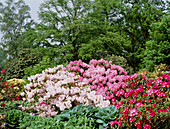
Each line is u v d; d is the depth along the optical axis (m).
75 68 6.47
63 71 5.26
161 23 12.85
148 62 13.32
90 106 4.08
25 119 3.77
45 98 4.45
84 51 15.30
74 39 16.41
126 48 19.08
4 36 21.64
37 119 3.75
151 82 4.92
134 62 19.25
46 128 3.23
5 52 21.83
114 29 18.95
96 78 5.86
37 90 4.65
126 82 5.33
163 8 18.73
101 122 3.53
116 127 3.39
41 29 17.72
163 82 4.71
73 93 4.42
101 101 4.30
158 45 12.52
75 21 16.03
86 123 3.46
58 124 3.46
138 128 3.20
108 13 20.19
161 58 12.42
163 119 3.19
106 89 5.60
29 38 17.84
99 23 17.27
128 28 19.56
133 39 19.66
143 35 18.95
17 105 5.22
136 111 3.27
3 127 3.94
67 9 18.30
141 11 18.34
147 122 3.23
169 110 3.40
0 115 4.06
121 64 11.88
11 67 10.75
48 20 17.86
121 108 3.72
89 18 16.09
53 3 18.09
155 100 3.98
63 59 16.33
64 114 3.83
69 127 3.26
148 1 18.59
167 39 12.92
